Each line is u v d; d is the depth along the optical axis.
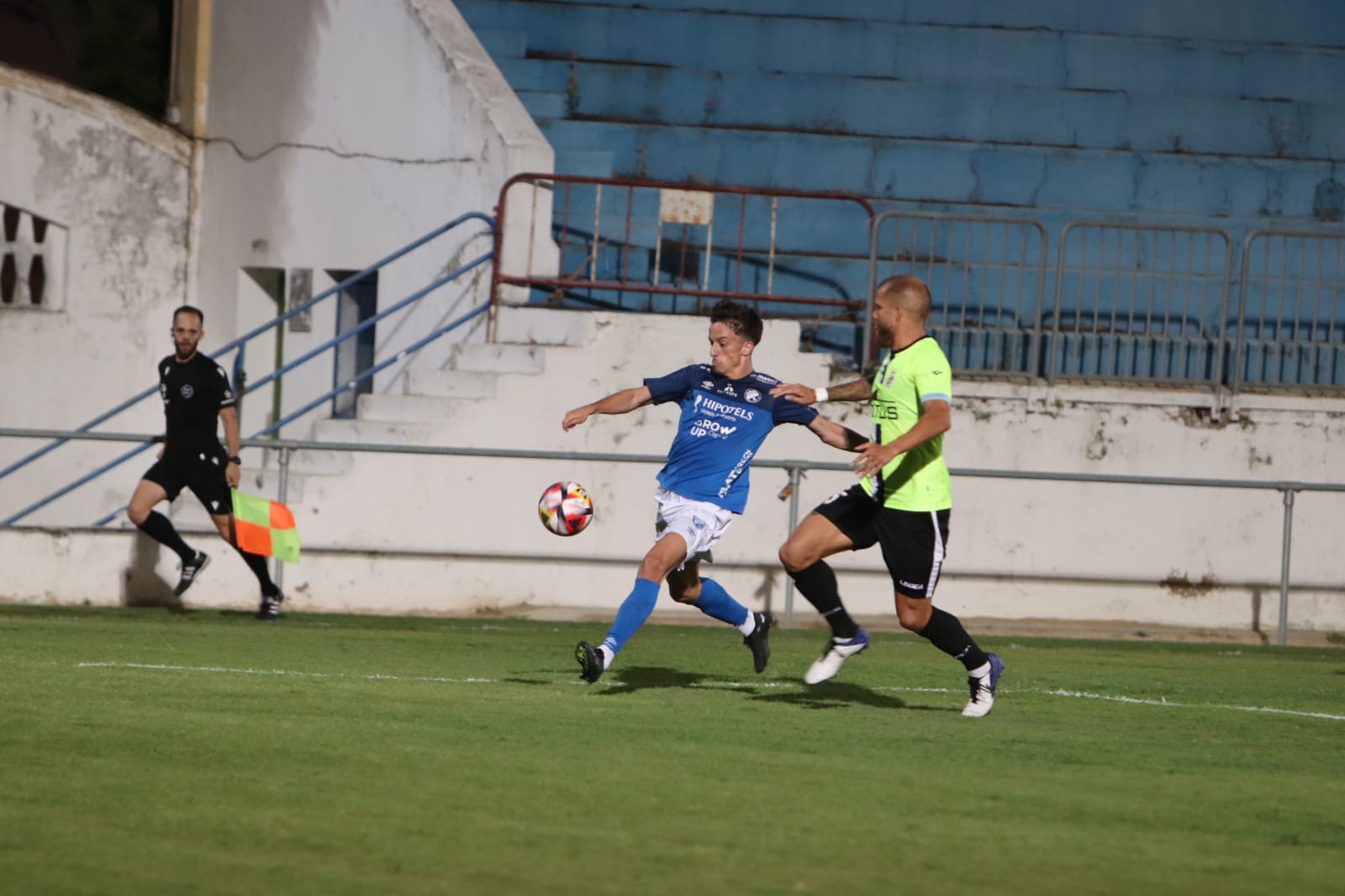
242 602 44.97
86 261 58.84
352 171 55.78
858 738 23.62
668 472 26.81
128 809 17.16
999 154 59.31
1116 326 55.03
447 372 48.41
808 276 56.72
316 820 16.92
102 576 44.16
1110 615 48.84
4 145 57.59
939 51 62.28
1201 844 17.50
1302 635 48.62
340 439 47.69
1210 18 63.22
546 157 50.94
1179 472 49.25
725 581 47.91
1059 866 16.17
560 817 17.41
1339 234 51.44
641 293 56.50
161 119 71.06
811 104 60.75
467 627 41.72
